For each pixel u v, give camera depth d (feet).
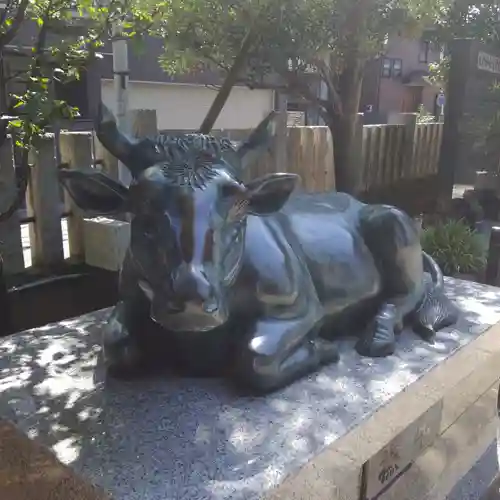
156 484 4.11
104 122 4.80
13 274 10.23
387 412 5.22
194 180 4.33
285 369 5.32
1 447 4.94
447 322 6.94
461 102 17.06
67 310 10.58
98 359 5.94
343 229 6.28
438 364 5.93
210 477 4.19
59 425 4.78
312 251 5.94
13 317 9.81
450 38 17.20
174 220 4.24
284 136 13.82
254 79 13.19
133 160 4.76
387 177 20.25
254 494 4.04
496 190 19.01
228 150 4.83
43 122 7.83
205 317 4.17
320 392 5.30
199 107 33.96
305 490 4.44
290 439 4.62
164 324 4.28
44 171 10.36
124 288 5.40
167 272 4.23
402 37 13.57
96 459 4.36
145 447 4.50
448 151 17.49
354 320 6.49
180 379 5.51
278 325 5.33
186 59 12.50
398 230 6.22
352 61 12.91
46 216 10.57
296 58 12.12
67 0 8.09
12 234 10.11
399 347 6.28
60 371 5.68
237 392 5.27
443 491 7.13
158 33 11.94
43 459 4.52
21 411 4.97
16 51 9.25
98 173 4.76
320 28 11.28
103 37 8.59
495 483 7.38
